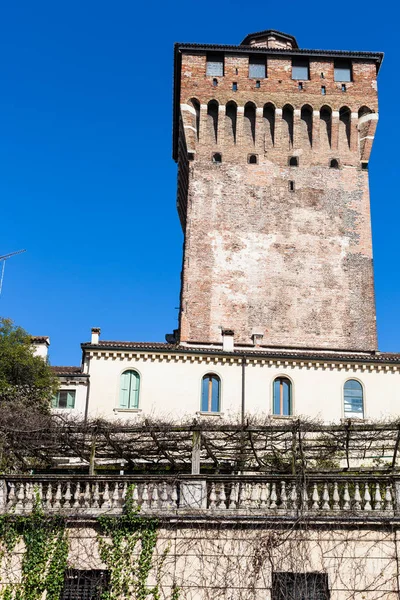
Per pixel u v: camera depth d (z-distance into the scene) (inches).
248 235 2319.1
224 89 2445.9
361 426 1009.5
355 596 829.2
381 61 2503.7
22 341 1766.7
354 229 2351.1
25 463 1126.4
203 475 885.8
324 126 2455.7
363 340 2228.1
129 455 1188.5
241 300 2247.8
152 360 1888.5
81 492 886.4
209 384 1886.1
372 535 850.8
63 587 847.7
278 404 1876.2
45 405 1670.8
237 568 842.8
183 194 2568.9
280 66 2481.5
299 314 2245.3
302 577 838.5
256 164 2399.1
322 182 2393.0
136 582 839.1
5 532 864.9
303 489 869.8
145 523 859.4
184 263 2298.2
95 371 1872.5
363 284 2290.8
